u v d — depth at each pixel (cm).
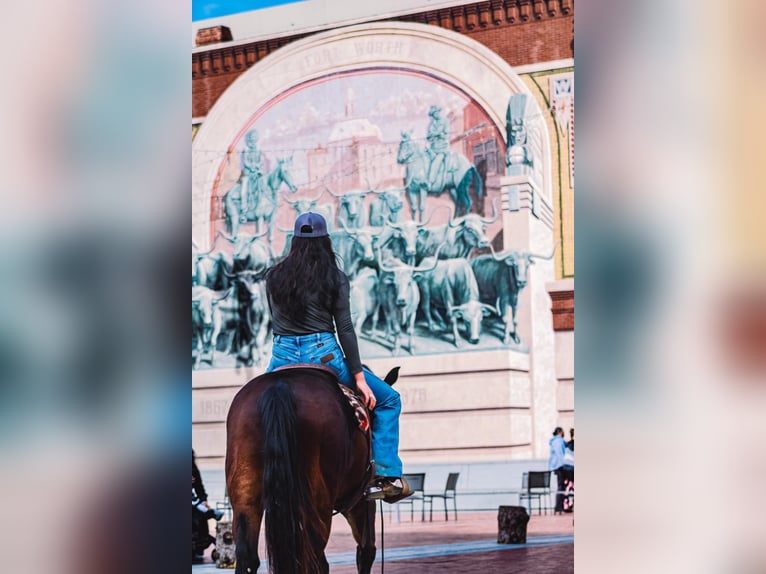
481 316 1434
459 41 1473
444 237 1463
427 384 1445
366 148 1517
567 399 1388
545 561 905
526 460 1366
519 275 1420
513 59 1449
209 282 1576
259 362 1539
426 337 1455
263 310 1548
